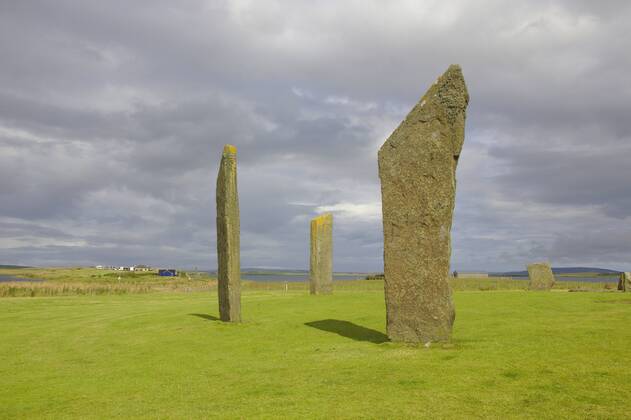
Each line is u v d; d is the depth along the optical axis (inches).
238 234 784.9
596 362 423.8
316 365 477.4
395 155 553.9
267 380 437.1
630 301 877.2
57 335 753.6
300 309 901.8
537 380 380.5
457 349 499.5
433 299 529.7
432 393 362.6
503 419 305.6
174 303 1176.2
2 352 647.1
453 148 530.3
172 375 484.7
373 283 1991.9
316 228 1221.1
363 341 586.2
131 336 711.1
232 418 335.3
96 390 448.5
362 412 330.0
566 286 1656.0
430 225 534.3
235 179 789.9
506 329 604.1
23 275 4013.3
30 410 396.2
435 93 540.4
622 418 299.9
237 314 772.0
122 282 2319.1
